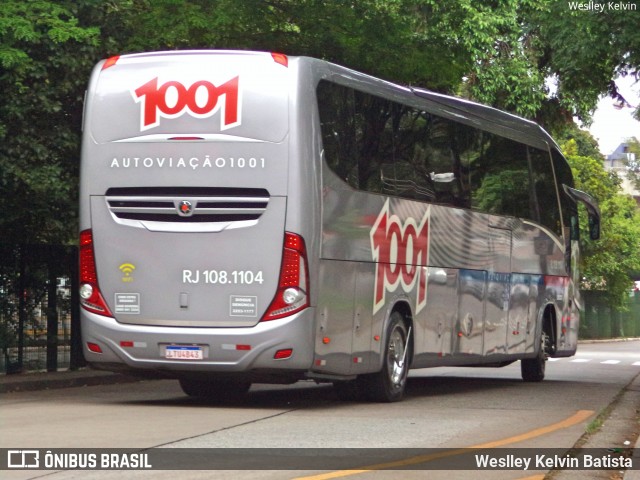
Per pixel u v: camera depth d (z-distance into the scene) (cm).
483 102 4150
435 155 1992
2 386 2022
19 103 2162
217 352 1612
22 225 2522
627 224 6925
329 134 1658
